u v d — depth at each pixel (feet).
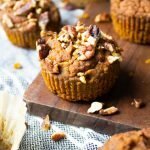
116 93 1.28
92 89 1.22
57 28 1.54
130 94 1.27
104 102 1.25
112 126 1.19
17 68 1.44
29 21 1.47
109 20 1.60
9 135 1.14
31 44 1.52
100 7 1.69
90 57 1.20
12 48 1.54
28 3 1.50
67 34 1.27
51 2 1.57
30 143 1.18
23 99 1.26
